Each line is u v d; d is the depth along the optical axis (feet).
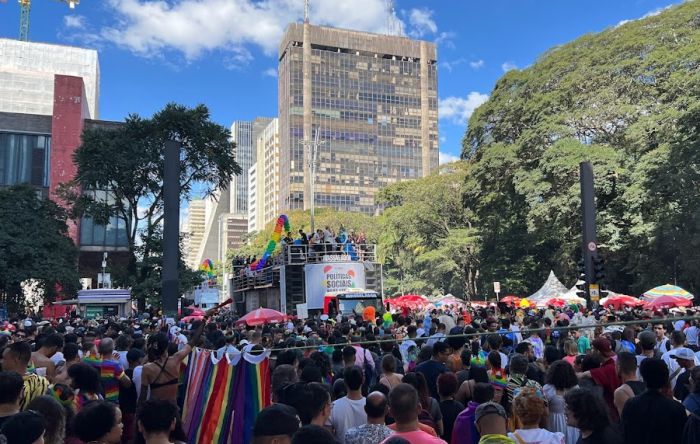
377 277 99.09
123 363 30.71
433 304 107.76
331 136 502.79
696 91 103.19
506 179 147.64
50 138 205.36
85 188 152.46
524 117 143.33
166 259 69.51
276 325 55.21
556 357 26.78
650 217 113.91
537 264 163.22
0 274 129.08
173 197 70.79
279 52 530.27
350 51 520.42
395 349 36.01
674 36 122.01
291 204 486.38
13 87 321.32
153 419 13.10
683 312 57.36
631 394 19.25
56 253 139.54
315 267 91.97
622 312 63.52
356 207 499.92
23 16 459.32
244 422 21.29
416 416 14.75
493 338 28.14
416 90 535.19
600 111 123.85
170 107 138.82
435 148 532.73
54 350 25.00
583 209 73.67
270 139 585.63
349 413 19.35
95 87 393.91
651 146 117.91
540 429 15.12
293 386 17.57
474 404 18.21
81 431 13.15
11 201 140.05
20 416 11.73
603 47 135.33
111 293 111.96
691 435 15.16
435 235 200.23
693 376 17.99
